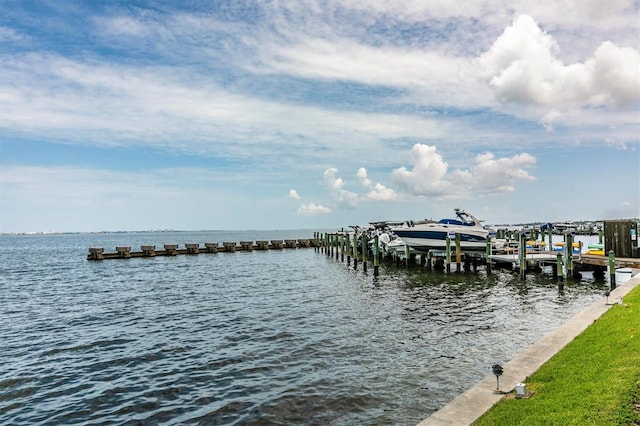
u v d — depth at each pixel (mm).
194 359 16562
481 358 15898
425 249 44375
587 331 14125
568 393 9328
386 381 13828
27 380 14750
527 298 28094
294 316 23469
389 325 21141
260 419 11508
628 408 8133
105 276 44438
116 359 16828
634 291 20359
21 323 23469
